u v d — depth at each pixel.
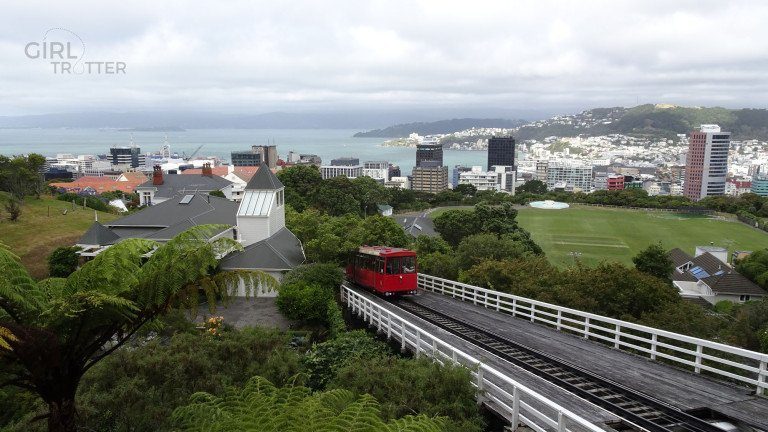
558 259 70.06
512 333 19.73
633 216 109.81
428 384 12.51
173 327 17.97
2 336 6.65
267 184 37.44
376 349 17.77
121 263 8.54
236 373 14.73
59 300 7.58
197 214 41.34
